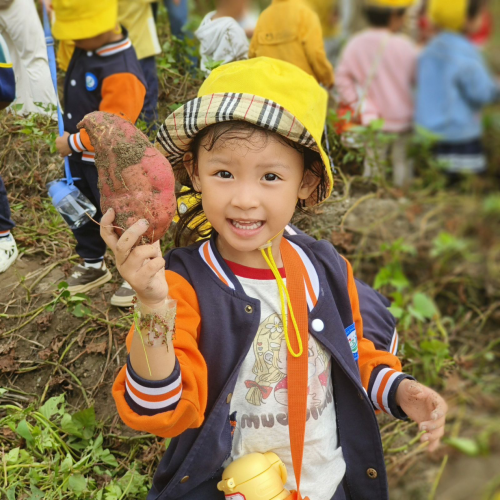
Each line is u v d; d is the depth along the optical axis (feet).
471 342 11.04
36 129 9.64
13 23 9.76
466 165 14.75
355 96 13.65
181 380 4.12
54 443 6.48
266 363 4.63
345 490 5.13
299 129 4.32
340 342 4.85
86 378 7.38
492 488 9.25
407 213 11.70
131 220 3.86
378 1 13.61
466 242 12.87
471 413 10.39
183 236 5.34
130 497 6.42
